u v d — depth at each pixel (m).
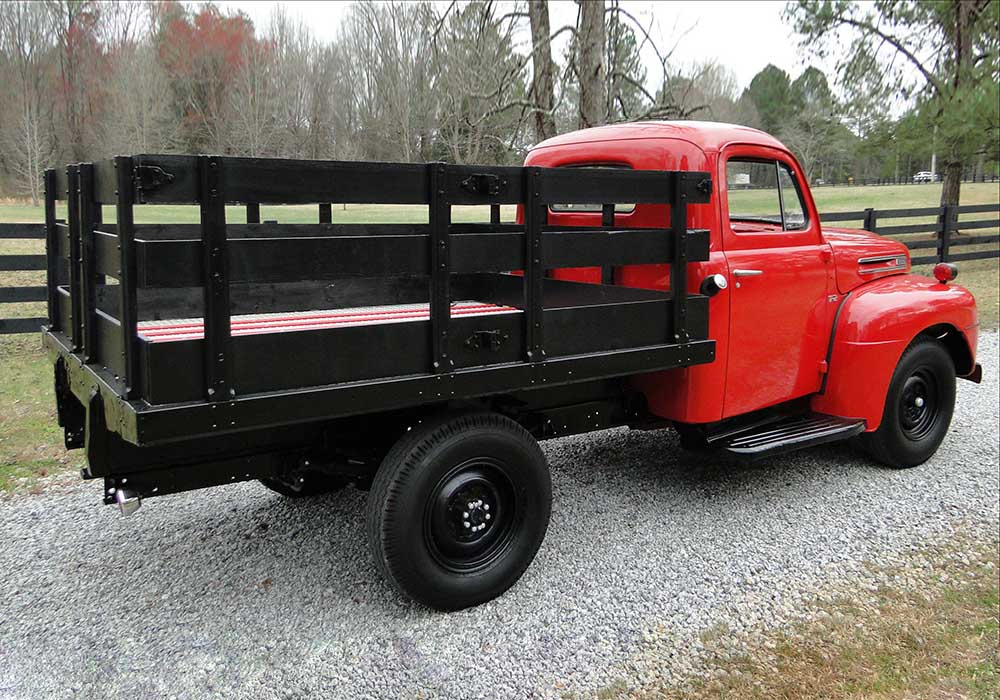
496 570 3.27
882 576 3.57
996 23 15.32
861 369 4.45
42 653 2.91
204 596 3.31
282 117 21.00
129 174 2.30
